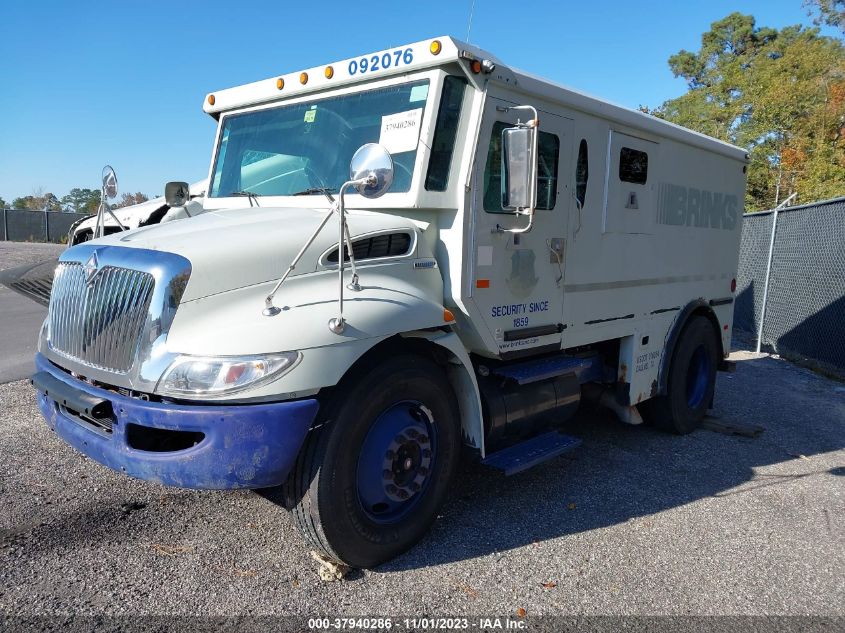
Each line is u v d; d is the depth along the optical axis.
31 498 4.04
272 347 2.86
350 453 3.19
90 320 3.20
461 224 3.72
